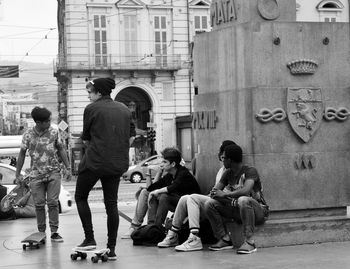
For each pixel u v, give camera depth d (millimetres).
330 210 8844
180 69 47594
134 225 9391
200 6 48031
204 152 9305
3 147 28469
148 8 47219
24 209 13695
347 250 7855
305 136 8570
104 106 7504
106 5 46281
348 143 8852
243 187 7844
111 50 46531
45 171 9328
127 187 31844
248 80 8406
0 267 7367
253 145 8344
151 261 7453
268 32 8461
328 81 8758
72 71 45781
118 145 7473
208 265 7102
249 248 7742
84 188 7629
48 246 8930
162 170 9586
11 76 50875
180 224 8391
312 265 6984
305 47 8625
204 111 9258
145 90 47438
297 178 8562
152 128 44625
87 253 7758
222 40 8820
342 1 49156
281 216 8555
